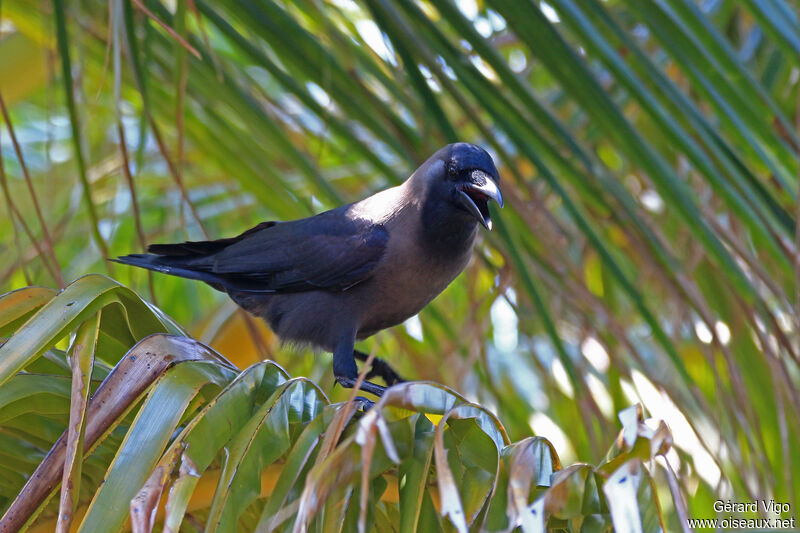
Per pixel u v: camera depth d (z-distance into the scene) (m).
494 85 6.14
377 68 7.05
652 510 3.91
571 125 7.87
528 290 6.55
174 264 8.41
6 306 4.84
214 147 8.48
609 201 6.44
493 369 10.09
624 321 9.69
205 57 7.26
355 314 8.22
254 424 4.18
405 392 4.00
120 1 5.68
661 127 5.69
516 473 3.96
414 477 4.24
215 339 9.75
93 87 9.09
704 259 7.87
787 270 5.95
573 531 4.34
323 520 4.06
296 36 6.59
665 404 7.84
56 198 10.87
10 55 8.52
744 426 6.61
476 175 7.41
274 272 8.33
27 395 4.52
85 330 4.52
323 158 10.06
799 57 5.54
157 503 3.82
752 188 5.82
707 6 8.05
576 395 6.72
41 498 4.16
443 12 5.95
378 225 8.08
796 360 6.03
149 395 4.31
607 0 7.67
